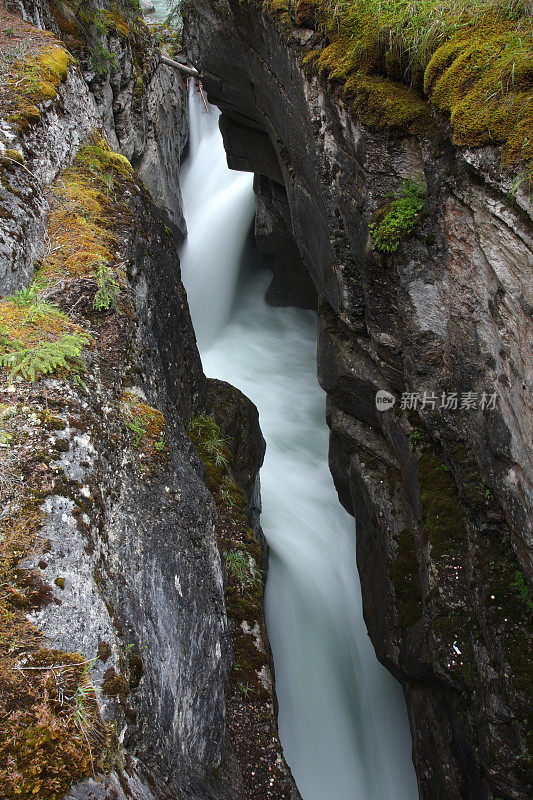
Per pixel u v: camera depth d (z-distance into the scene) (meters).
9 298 3.35
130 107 9.00
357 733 6.12
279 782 3.80
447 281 4.01
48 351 3.01
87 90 5.53
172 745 2.76
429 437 4.75
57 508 2.49
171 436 3.91
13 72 4.53
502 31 3.54
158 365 4.32
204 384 6.01
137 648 2.52
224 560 4.76
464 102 3.37
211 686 3.46
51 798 1.77
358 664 6.50
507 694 3.54
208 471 5.40
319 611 6.72
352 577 7.07
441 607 4.18
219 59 7.55
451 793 4.33
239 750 3.91
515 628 3.71
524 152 2.98
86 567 2.39
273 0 5.45
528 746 3.46
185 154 13.09
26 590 2.21
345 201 4.91
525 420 3.29
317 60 4.78
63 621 2.19
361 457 6.01
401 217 4.14
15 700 1.95
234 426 6.46
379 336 4.95
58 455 2.66
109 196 4.55
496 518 4.04
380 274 4.58
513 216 3.13
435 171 3.84
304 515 7.84
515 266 3.18
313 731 5.92
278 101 6.20
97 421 3.00
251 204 11.23
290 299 11.18
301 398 9.81
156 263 4.82
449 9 3.85
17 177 3.82
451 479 4.50
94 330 3.54
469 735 3.98
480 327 3.74
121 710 2.18
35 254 3.71
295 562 7.06
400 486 5.54
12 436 2.68
